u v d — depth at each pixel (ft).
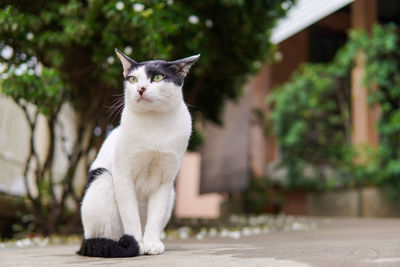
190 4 15.85
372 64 31.12
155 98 7.18
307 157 38.83
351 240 10.41
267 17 17.13
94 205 7.52
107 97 14.58
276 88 43.62
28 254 8.17
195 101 22.06
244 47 18.48
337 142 37.81
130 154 7.32
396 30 32.91
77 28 12.19
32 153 14.35
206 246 9.29
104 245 7.16
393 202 29.84
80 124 15.55
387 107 30.55
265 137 43.93
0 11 11.80
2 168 16.69
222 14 16.81
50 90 12.14
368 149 30.99
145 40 12.21
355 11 33.01
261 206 39.09
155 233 7.58
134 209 7.47
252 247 8.70
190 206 51.42
